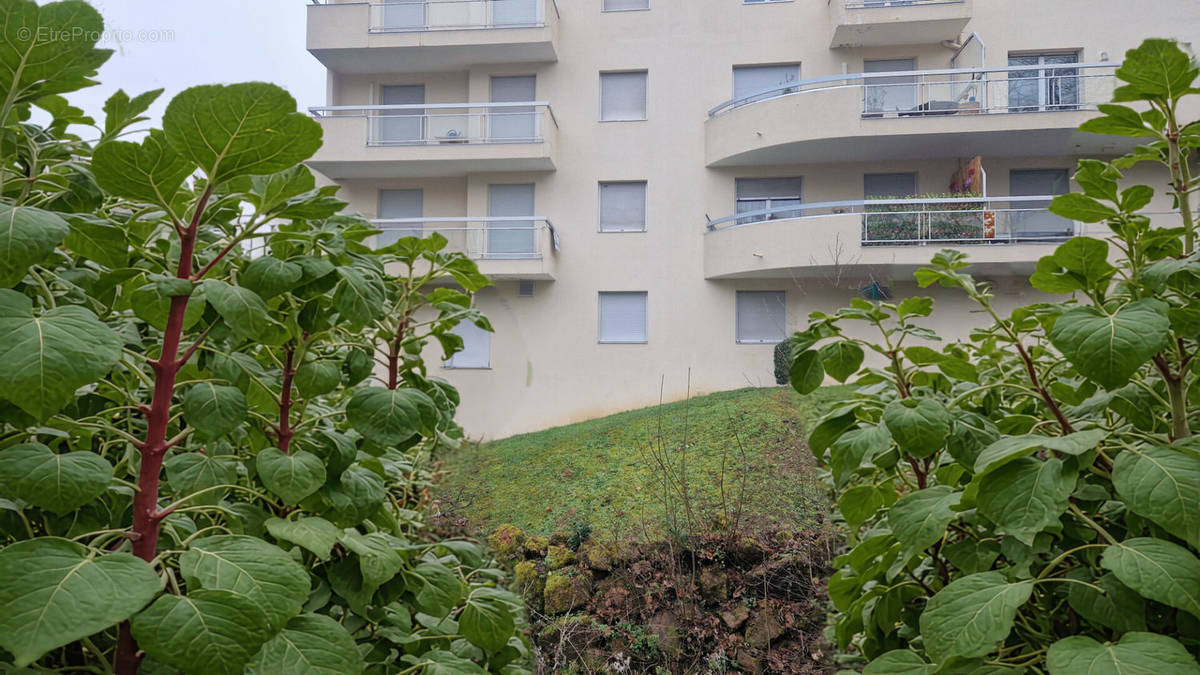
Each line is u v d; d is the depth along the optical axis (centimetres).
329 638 75
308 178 79
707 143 1191
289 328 95
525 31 1170
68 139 94
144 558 71
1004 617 77
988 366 154
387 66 1251
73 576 58
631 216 1208
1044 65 1094
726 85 1210
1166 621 94
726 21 1220
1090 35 1131
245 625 62
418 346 128
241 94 65
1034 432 107
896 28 1134
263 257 85
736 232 1106
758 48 1208
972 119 1049
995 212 1065
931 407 104
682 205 1188
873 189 1173
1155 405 109
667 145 1205
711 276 1139
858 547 112
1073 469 84
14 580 57
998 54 1148
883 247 1048
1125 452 85
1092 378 83
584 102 1227
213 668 60
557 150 1214
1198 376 99
